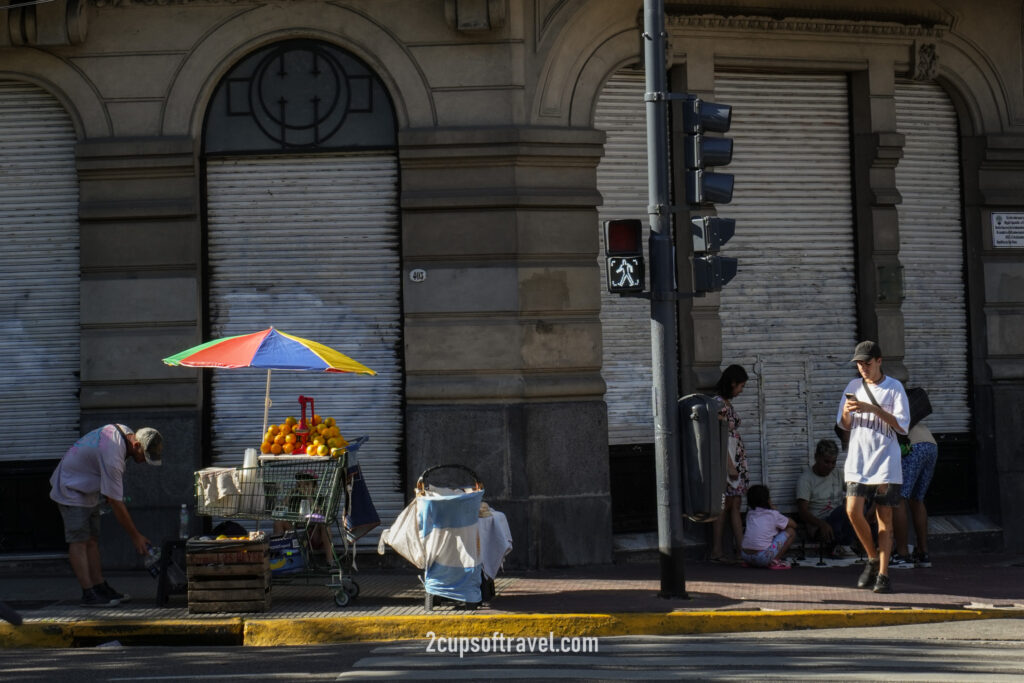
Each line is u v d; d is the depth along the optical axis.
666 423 10.09
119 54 12.19
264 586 9.64
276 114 12.27
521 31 12.01
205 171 12.30
